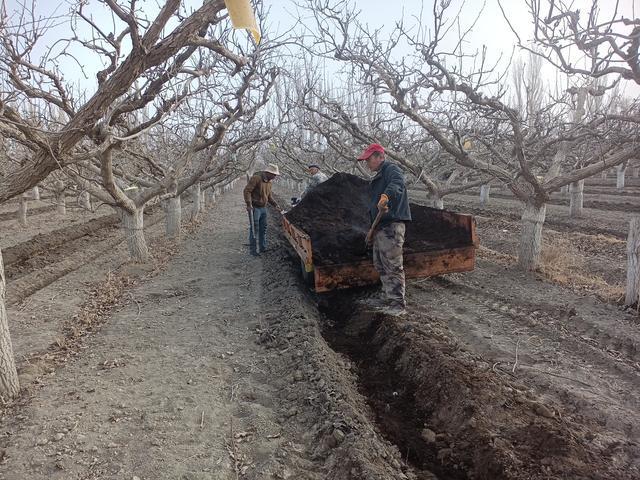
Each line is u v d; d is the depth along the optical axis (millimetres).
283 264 8461
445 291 7047
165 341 5250
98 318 6098
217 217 17328
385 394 4367
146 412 3732
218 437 3428
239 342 5246
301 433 3486
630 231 5977
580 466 3051
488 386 3963
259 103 8242
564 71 4805
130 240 8898
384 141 9680
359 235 6742
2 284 3914
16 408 3811
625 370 4461
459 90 6184
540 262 8180
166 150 12078
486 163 7555
